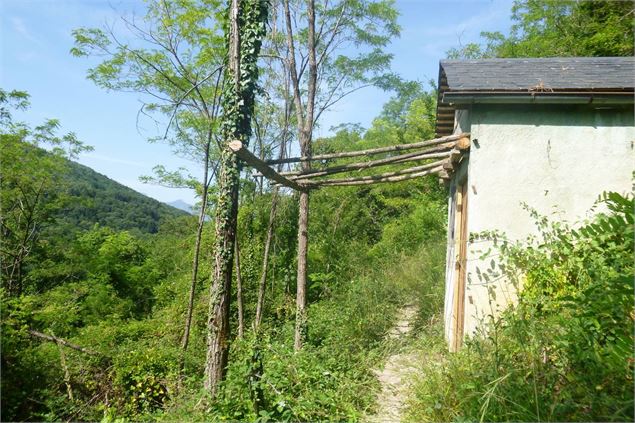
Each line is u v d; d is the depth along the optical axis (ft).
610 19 47.29
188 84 36.04
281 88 43.91
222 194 20.01
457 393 12.64
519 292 16.37
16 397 24.13
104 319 54.60
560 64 21.17
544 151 17.57
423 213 54.54
